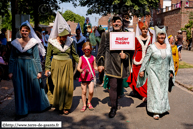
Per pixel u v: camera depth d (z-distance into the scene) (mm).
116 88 4156
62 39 4152
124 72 4137
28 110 4172
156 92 3955
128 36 4062
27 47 3979
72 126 3631
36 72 4133
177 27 27359
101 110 4457
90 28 7770
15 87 3945
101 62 4223
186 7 25938
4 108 4539
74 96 5520
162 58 3947
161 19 32344
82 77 4383
